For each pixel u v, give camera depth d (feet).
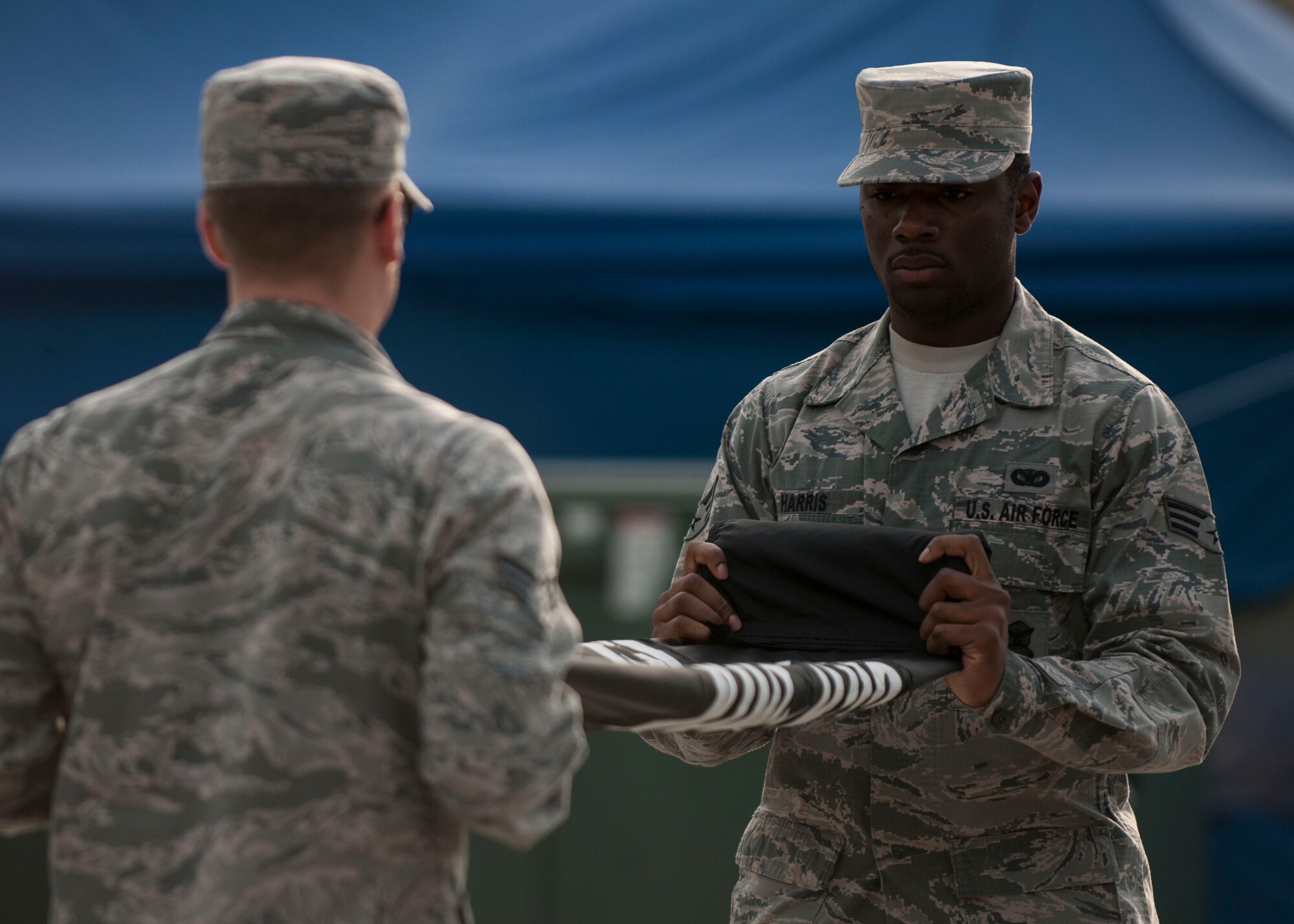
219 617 15.10
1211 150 69.77
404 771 14.97
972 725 23.76
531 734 14.20
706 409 67.82
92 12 77.61
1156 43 75.41
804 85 75.41
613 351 67.72
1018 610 24.03
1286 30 75.87
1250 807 60.64
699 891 40.57
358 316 16.55
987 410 24.88
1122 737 21.91
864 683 19.74
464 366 67.15
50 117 72.13
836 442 26.05
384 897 14.83
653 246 64.75
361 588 14.80
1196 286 62.95
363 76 16.30
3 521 16.02
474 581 14.42
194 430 15.65
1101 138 70.59
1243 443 63.52
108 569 15.37
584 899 40.65
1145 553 23.52
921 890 23.91
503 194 64.44
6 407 66.44
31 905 40.52
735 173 68.69
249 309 16.11
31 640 15.81
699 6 79.61
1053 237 62.95
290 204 15.90
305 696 14.69
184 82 75.25
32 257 64.69
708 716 17.83
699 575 23.24
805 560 22.49
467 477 14.87
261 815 14.55
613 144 71.61
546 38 78.28
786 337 67.46
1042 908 23.32
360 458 15.08
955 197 24.44
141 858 14.85
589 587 40.29
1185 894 46.34
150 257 64.80
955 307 25.00
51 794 16.48
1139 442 23.94
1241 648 63.46
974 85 24.41
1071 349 25.43
